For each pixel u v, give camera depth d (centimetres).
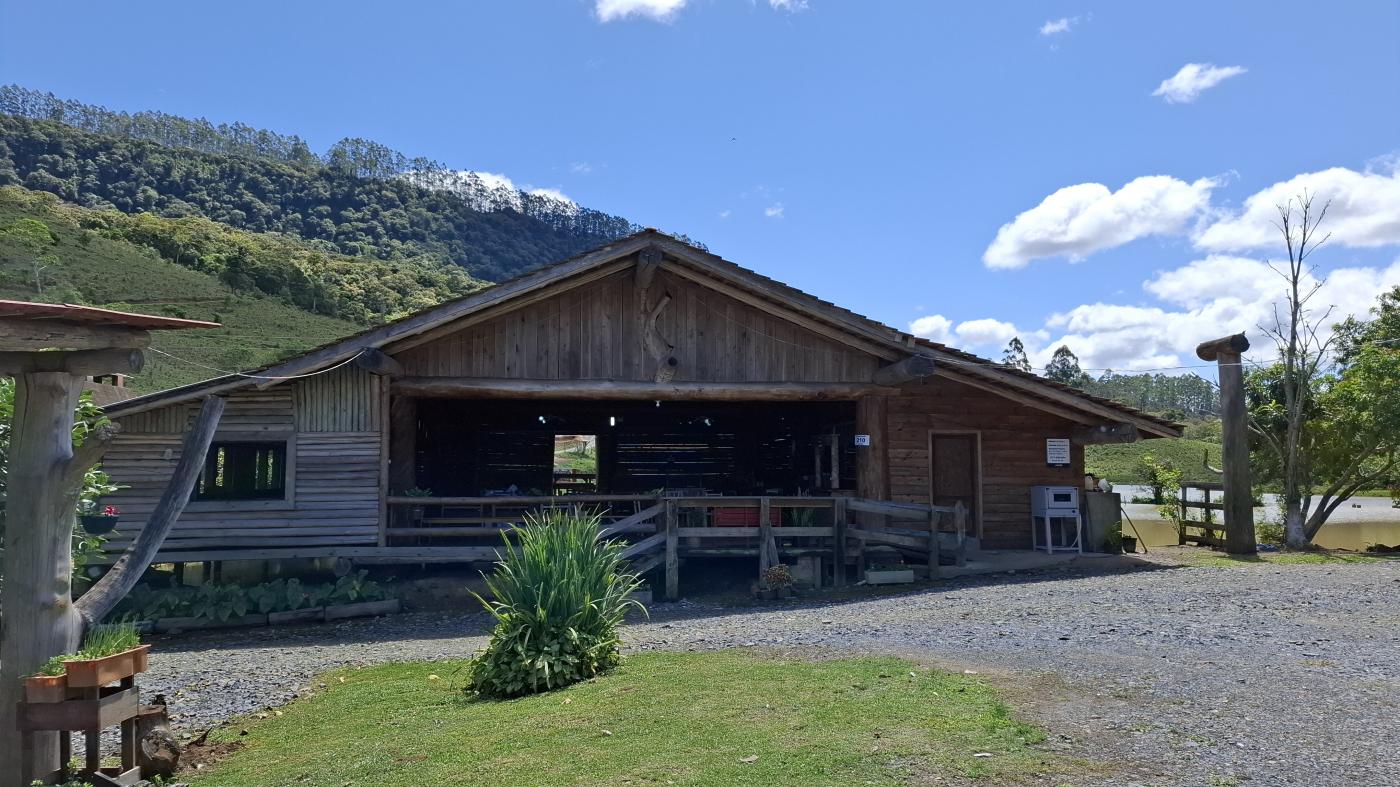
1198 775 413
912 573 1280
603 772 450
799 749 461
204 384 1217
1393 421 1562
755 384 1380
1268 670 625
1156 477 2527
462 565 1417
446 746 529
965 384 1510
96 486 830
